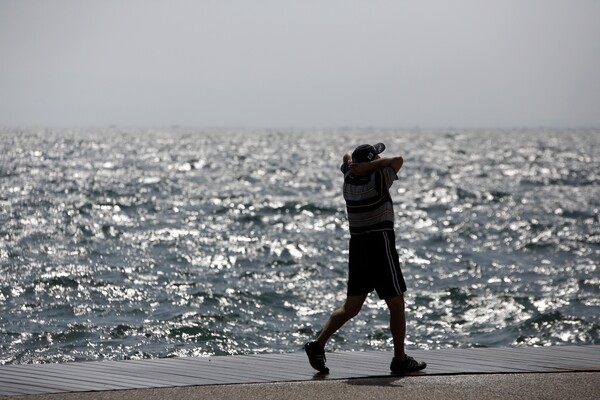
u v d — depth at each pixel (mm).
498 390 12602
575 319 29641
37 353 24422
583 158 192625
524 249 48844
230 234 53594
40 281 34875
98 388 12562
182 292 33688
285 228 57906
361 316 29438
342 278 37906
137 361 14836
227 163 149625
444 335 28016
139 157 166375
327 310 31312
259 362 14758
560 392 12516
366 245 13703
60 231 52344
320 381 13109
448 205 80000
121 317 29016
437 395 12258
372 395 12211
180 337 26688
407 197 89125
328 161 164375
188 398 12000
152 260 42000
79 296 32438
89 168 125062
